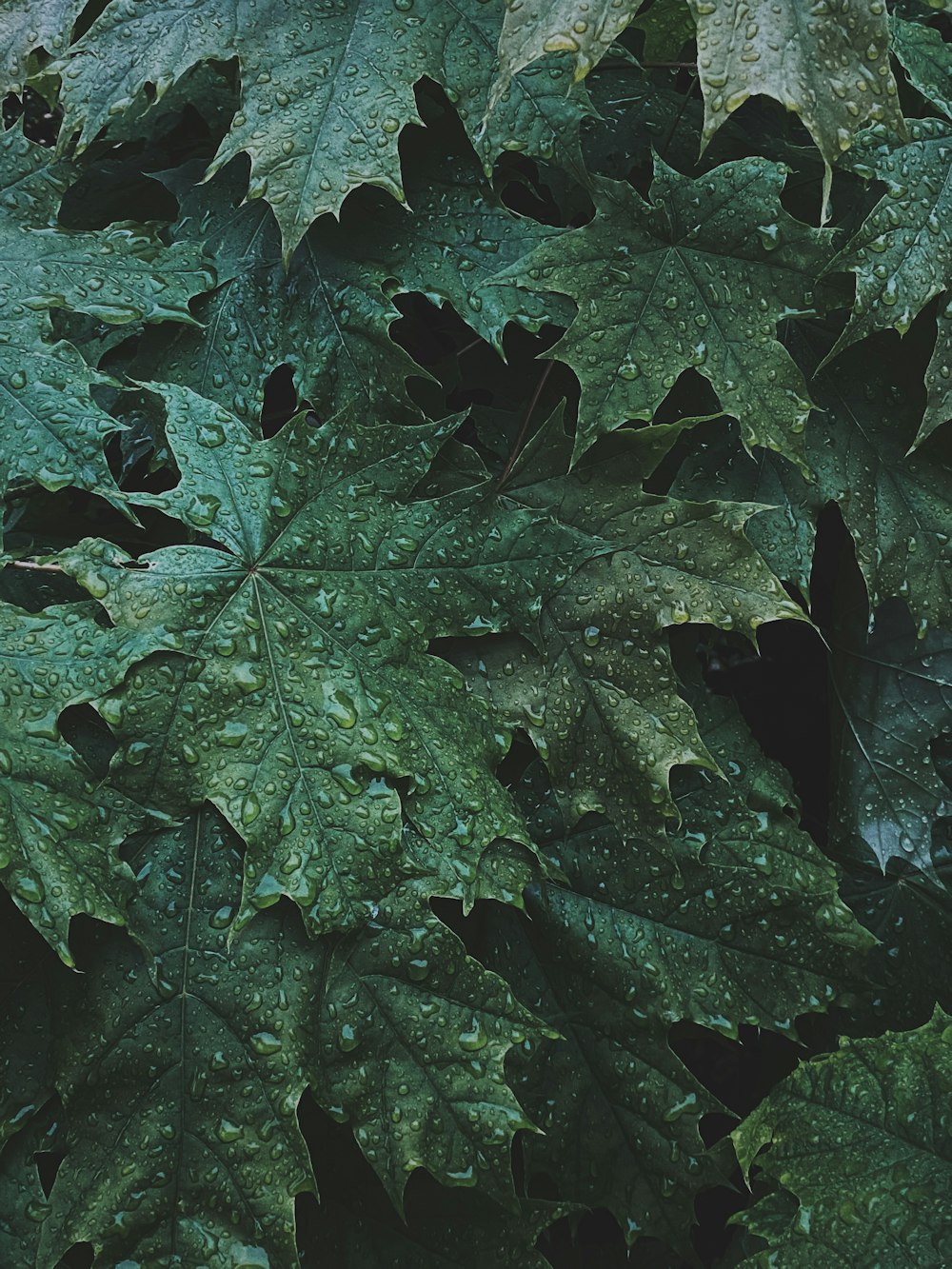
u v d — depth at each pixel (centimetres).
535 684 68
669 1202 69
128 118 72
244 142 67
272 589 66
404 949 65
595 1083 69
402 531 67
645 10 73
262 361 69
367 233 69
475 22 68
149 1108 64
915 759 72
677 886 69
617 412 66
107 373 68
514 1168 71
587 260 67
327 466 67
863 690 73
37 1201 65
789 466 69
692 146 74
